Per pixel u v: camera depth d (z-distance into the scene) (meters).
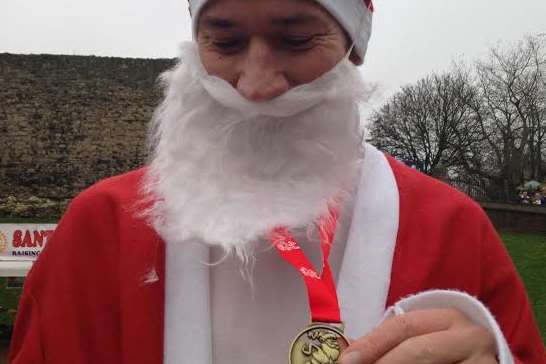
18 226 5.70
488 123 27.92
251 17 0.89
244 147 0.95
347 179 1.01
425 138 29.97
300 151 0.95
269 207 0.91
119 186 1.08
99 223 1.04
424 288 0.98
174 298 0.96
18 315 1.06
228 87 0.92
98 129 18.56
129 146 18.64
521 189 20.09
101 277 1.01
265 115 0.93
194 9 0.98
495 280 1.05
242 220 0.90
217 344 0.96
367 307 0.95
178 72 1.01
